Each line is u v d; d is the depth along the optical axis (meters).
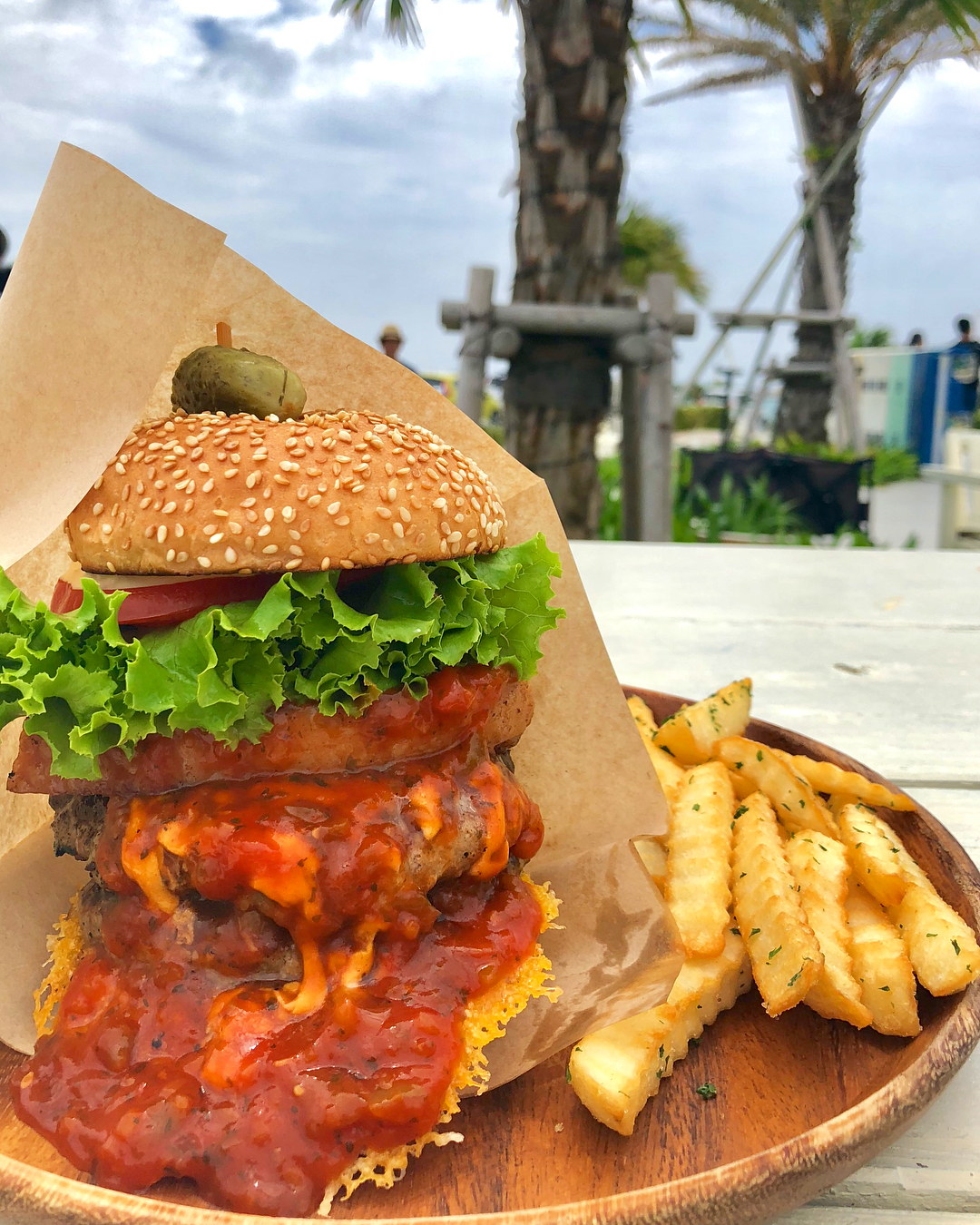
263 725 0.23
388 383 0.31
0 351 0.26
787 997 0.23
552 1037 0.24
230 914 0.23
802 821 0.30
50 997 0.25
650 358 0.98
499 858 0.25
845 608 0.61
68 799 0.26
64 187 0.25
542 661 0.32
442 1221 0.17
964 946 0.23
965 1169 0.21
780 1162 0.19
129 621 0.23
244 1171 0.20
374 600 0.25
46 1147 0.22
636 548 0.80
